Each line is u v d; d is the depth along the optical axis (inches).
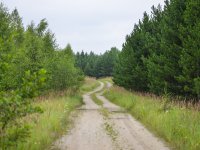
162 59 959.0
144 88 1467.8
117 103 1421.0
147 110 851.4
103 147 494.9
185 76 844.6
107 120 816.9
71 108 1106.1
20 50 847.1
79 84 1669.5
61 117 729.6
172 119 635.5
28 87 278.5
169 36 954.7
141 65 1472.7
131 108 1079.0
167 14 987.3
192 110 695.1
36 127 538.9
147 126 711.1
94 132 636.1
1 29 989.8
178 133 528.7
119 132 634.2
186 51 828.0
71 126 710.5
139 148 486.9
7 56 300.4
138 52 1487.5
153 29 1432.1
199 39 796.0
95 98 1863.9
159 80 997.2
